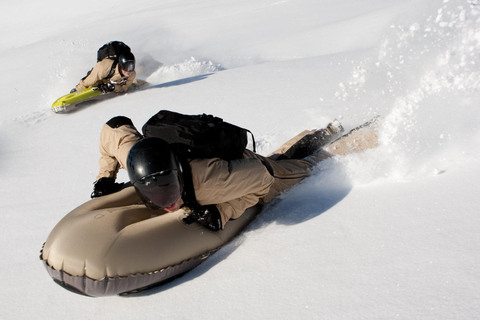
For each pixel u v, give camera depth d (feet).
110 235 8.77
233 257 9.39
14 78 38.99
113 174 11.53
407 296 6.88
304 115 17.90
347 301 7.14
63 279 8.52
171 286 9.02
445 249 7.68
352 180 11.17
